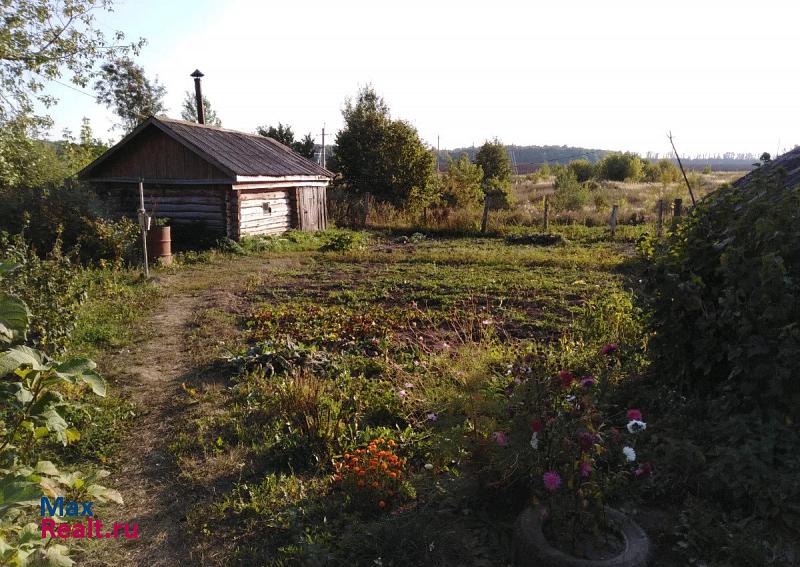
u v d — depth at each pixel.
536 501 3.25
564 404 3.62
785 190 4.20
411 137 26.06
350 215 24.03
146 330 8.39
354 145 26.39
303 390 5.35
